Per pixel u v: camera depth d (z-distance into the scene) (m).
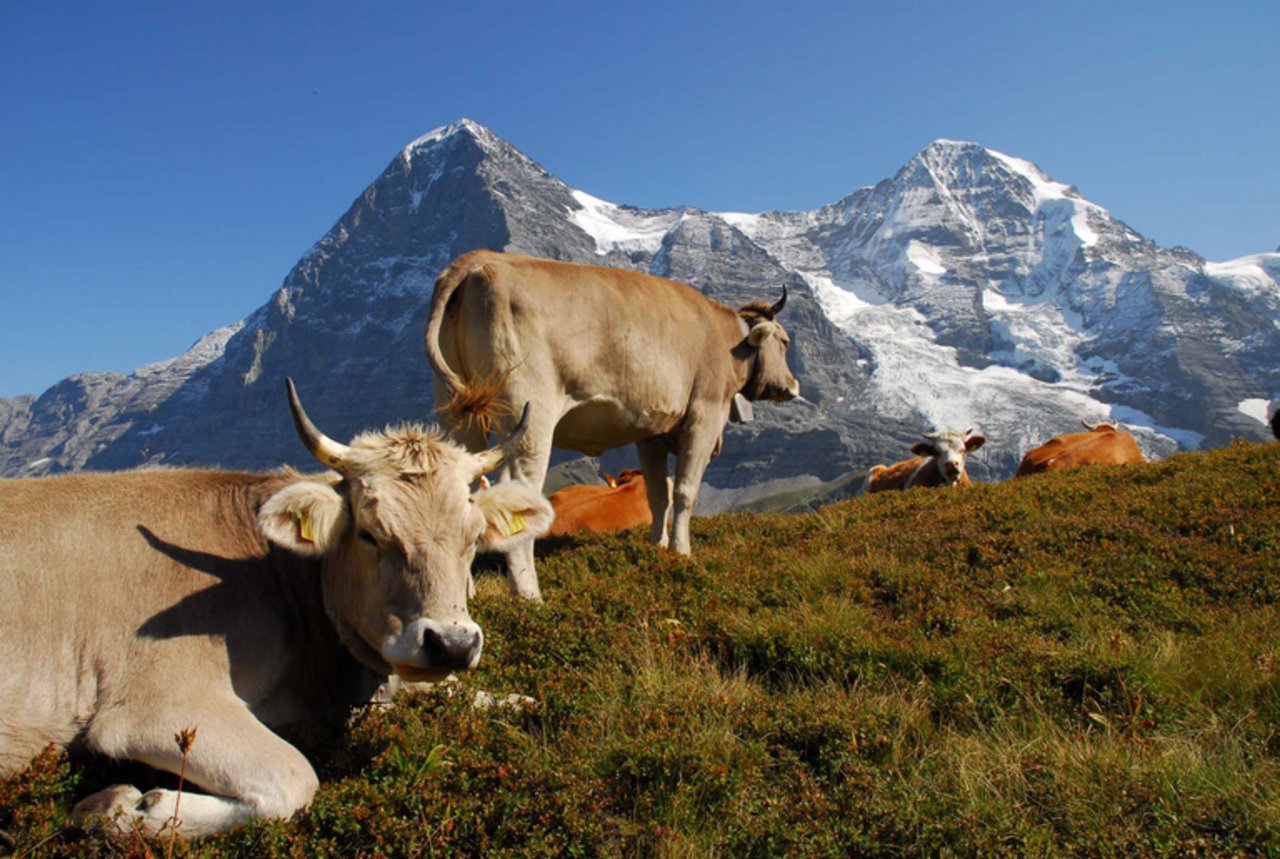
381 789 2.00
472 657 2.00
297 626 2.23
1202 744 2.33
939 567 3.75
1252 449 5.14
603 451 4.22
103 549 2.09
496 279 3.56
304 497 2.08
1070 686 2.67
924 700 2.55
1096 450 7.03
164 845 1.77
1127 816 2.00
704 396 4.35
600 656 2.80
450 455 2.20
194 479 2.34
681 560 3.80
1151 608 3.24
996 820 1.97
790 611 3.21
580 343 3.73
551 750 2.22
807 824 1.96
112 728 1.93
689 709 2.43
